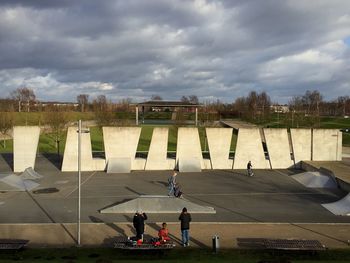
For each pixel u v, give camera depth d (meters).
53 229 24.44
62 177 42.41
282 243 20.12
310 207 30.06
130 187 37.56
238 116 141.38
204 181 40.41
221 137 47.59
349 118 122.00
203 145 68.19
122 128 46.69
